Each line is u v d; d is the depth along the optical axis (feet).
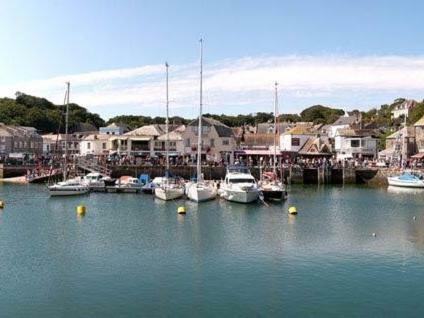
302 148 423.23
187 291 95.25
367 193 264.52
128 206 201.57
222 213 183.73
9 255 120.06
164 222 164.66
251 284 99.35
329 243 134.51
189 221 166.61
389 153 402.11
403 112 622.13
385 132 494.59
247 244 132.57
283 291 95.45
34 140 473.67
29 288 96.53
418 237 143.13
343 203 218.79
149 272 106.73
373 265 112.78
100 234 144.56
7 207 197.77
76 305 88.07
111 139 393.29
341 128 479.00
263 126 533.55
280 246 130.41
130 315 83.97
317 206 207.31
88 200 220.84
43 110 630.33
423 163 355.15
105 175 292.61
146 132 405.59
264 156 389.19
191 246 129.80
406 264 113.80
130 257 118.62
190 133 382.22
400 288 97.60
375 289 96.89
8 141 431.02
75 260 115.85
